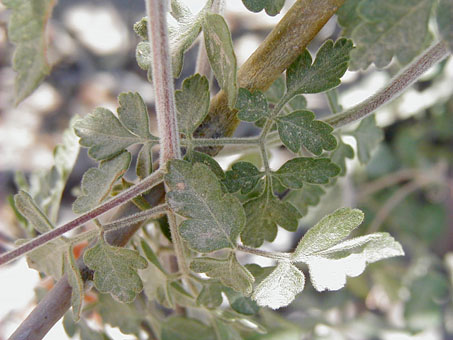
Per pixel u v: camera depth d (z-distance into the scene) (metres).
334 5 0.11
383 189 0.37
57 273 0.11
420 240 0.36
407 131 0.37
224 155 0.14
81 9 0.42
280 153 0.34
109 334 0.17
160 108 0.10
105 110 0.11
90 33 0.42
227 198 0.10
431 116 0.36
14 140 0.37
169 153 0.10
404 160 0.36
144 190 0.10
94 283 0.11
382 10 0.12
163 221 0.13
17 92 0.11
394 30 0.13
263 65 0.11
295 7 0.11
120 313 0.15
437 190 0.37
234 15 0.40
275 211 0.12
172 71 0.10
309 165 0.11
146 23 0.11
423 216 0.36
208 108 0.11
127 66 0.41
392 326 0.32
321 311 0.32
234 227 0.10
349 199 0.29
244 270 0.10
